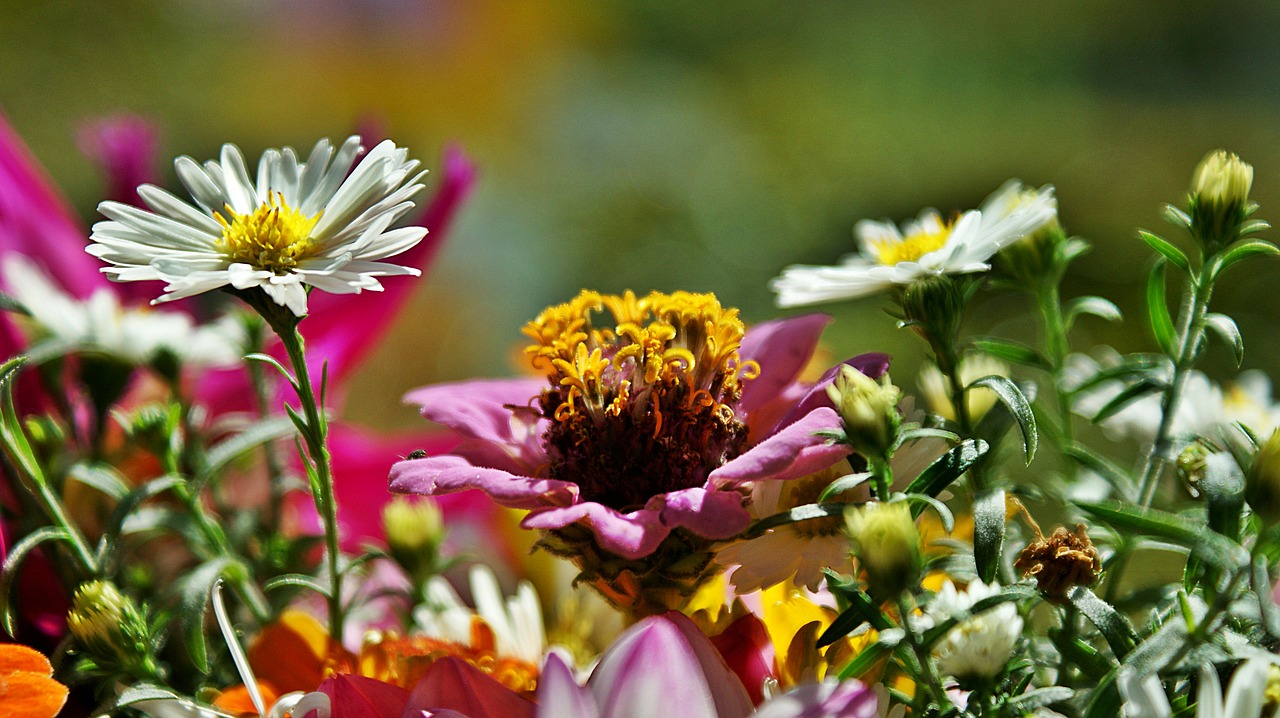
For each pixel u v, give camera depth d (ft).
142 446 1.22
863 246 1.24
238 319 1.26
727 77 9.09
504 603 1.34
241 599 1.22
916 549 1.06
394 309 1.34
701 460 1.13
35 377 1.30
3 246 1.33
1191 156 6.46
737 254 5.78
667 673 1.04
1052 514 1.68
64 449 1.26
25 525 1.21
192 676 1.23
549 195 6.47
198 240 1.12
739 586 1.11
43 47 6.70
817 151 7.34
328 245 1.12
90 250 1.11
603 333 1.16
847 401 1.08
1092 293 4.09
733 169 7.00
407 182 1.14
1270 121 7.27
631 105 8.09
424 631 1.23
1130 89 8.34
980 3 9.78
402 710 1.09
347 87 7.60
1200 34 8.79
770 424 1.16
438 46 7.89
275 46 7.50
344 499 1.35
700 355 1.14
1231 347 1.13
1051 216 1.14
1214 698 1.03
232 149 1.16
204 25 7.42
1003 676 1.08
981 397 1.22
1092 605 1.08
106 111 6.24
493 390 1.18
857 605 1.08
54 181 4.86
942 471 1.10
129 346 1.25
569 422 1.13
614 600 1.13
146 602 1.20
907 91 8.58
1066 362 1.25
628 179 6.84
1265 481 1.04
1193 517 1.15
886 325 3.93
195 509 1.20
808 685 1.03
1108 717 1.05
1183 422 1.22
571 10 8.86
